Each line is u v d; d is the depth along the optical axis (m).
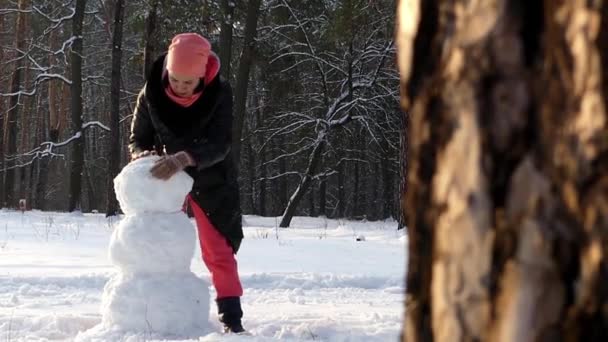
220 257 5.50
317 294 8.00
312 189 44.00
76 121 29.31
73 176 29.03
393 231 20.14
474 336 1.14
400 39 1.24
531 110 1.10
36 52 37.50
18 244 13.35
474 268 1.13
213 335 4.97
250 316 6.36
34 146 45.19
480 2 1.13
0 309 6.76
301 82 29.92
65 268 9.70
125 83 43.50
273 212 47.69
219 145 5.42
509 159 1.11
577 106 1.06
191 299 5.36
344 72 24.81
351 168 45.84
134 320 5.30
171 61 5.25
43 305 7.04
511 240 1.10
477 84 1.13
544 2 1.10
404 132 19.78
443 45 1.18
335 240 15.15
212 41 25.95
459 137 1.15
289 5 25.55
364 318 6.25
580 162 1.06
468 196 1.14
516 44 1.11
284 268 10.03
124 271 5.43
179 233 5.38
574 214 1.07
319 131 24.55
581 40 1.06
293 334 5.55
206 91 5.40
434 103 1.19
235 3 23.12
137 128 5.72
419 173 1.22
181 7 22.73
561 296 1.07
